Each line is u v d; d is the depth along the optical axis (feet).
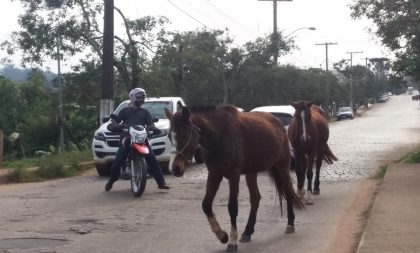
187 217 34.01
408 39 64.34
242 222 32.68
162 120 55.36
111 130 43.09
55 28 92.32
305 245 27.66
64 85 98.17
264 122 28.63
